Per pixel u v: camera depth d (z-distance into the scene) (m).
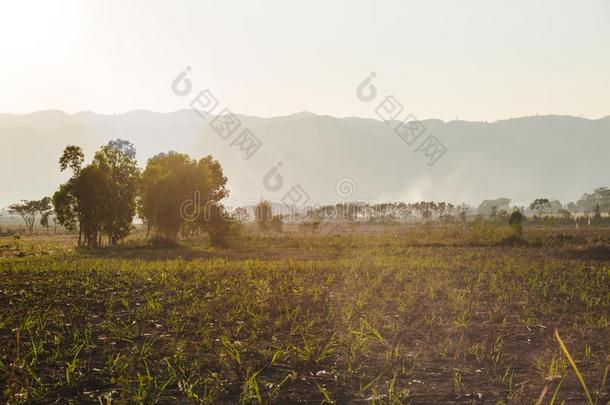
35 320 11.79
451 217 92.31
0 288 18.22
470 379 8.41
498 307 14.41
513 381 8.30
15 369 8.52
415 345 10.47
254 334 10.81
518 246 40.38
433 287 17.83
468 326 12.18
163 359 9.23
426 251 35.81
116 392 7.61
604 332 11.59
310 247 43.16
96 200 49.31
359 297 15.39
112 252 41.41
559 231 58.03
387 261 27.41
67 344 10.21
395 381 8.28
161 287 18.30
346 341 10.41
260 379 8.37
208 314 13.03
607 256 31.34
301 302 15.14
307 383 8.22
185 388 7.78
